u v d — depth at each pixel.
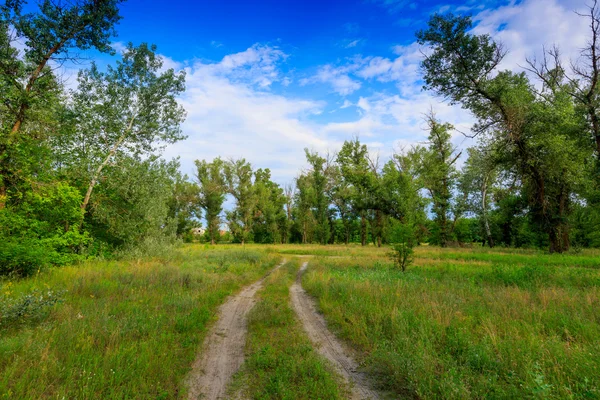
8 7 12.15
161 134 19.33
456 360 4.36
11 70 12.75
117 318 6.53
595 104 20.98
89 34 13.97
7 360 4.18
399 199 37.47
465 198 37.56
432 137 37.25
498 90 21.27
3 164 12.77
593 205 25.33
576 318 5.75
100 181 18.25
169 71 18.86
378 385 4.11
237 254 22.69
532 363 3.89
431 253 23.52
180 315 6.91
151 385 3.90
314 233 58.16
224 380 4.31
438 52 21.94
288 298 9.67
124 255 17.45
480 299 7.78
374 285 9.51
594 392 3.13
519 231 34.78
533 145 21.36
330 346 5.57
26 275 10.53
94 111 17.47
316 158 51.19
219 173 58.06
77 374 3.98
